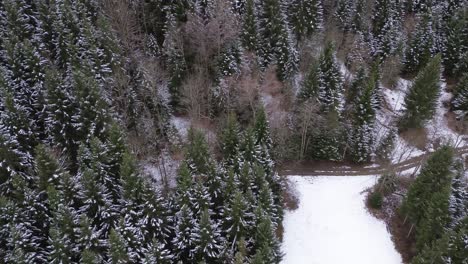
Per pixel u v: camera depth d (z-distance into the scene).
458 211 47.81
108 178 40.31
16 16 52.03
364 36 70.38
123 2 54.72
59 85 44.16
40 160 38.50
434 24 72.06
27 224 37.81
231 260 39.25
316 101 54.75
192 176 42.75
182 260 40.62
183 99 51.28
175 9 56.50
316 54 62.78
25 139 43.94
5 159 40.25
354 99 59.91
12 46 48.25
